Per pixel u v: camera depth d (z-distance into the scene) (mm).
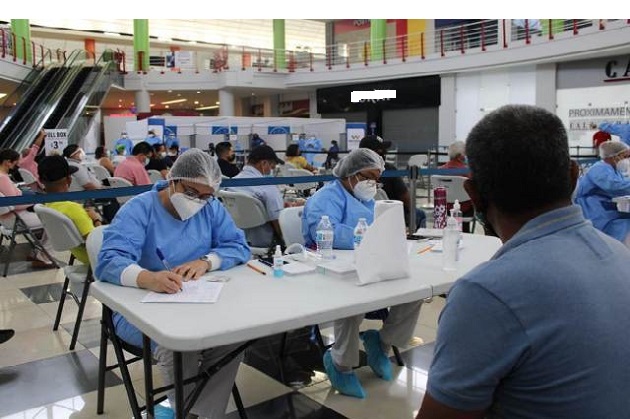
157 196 2105
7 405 2381
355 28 19703
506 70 13852
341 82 17156
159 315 1509
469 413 809
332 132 13797
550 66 12969
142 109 18453
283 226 2809
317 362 2809
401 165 12281
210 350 1912
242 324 1430
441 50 14812
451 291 872
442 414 821
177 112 25859
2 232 5051
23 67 15086
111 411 2326
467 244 2551
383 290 1762
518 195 864
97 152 9656
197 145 12039
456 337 814
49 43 22922
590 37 11391
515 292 787
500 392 830
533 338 769
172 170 2012
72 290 3633
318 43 25797
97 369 2744
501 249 872
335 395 2461
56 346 3045
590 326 772
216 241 2180
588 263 819
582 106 12578
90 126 13750
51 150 8172
